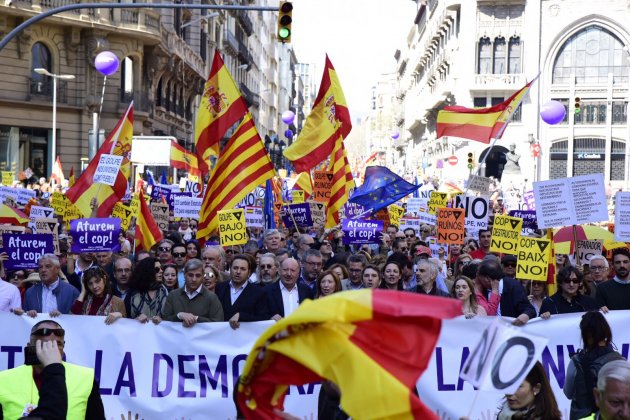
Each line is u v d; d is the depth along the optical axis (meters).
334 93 17.56
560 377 9.30
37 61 43.16
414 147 113.38
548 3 70.69
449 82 76.44
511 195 44.00
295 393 9.05
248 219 18.94
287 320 3.86
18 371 6.16
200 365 9.09
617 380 4.52
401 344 3.77
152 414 9.01
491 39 71.06
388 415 3.67
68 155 44.53
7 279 11.73
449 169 71.50
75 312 9.61
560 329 9.34
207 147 14.59
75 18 43.12
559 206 12.05
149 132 49.34
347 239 16.48
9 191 19.00
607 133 70.62
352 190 19.48
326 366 3.83
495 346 4.77
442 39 84.06
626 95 70.25
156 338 9.09
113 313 9.05
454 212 16.17
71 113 44.47
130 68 46.84
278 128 138.00
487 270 10.23
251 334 9.16
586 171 71.25
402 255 11.45
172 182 38.00
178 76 54.91
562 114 27.16
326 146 17.61
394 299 3.75
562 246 14.62
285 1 17.14
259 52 106.75
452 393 9.10
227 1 72.69
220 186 14.14
